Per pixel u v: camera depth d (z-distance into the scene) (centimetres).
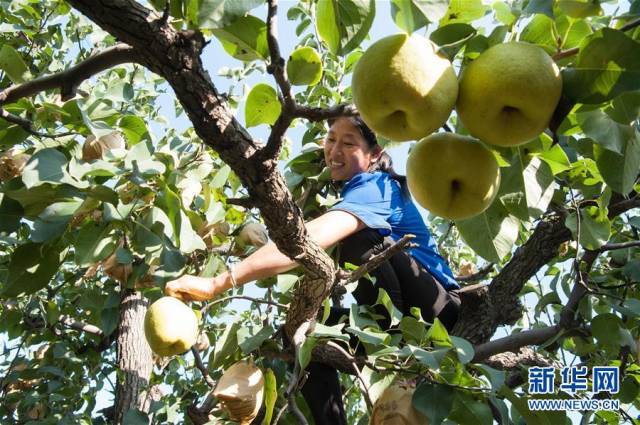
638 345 285
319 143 380
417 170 167
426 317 292
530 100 136
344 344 266
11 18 430
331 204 322
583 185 291
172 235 221
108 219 203
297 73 162
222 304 414
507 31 155
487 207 173
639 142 164
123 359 399
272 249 223
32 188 198
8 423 415
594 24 199
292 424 264
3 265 285
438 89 138
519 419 237
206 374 307
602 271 378
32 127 221
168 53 148
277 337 266
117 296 379
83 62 188
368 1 151
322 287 216
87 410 446
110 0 140
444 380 202
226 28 157
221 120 156
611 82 138
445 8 142
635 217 312
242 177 167
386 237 275
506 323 329
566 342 342
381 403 210
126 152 244
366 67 141
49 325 421
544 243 333
